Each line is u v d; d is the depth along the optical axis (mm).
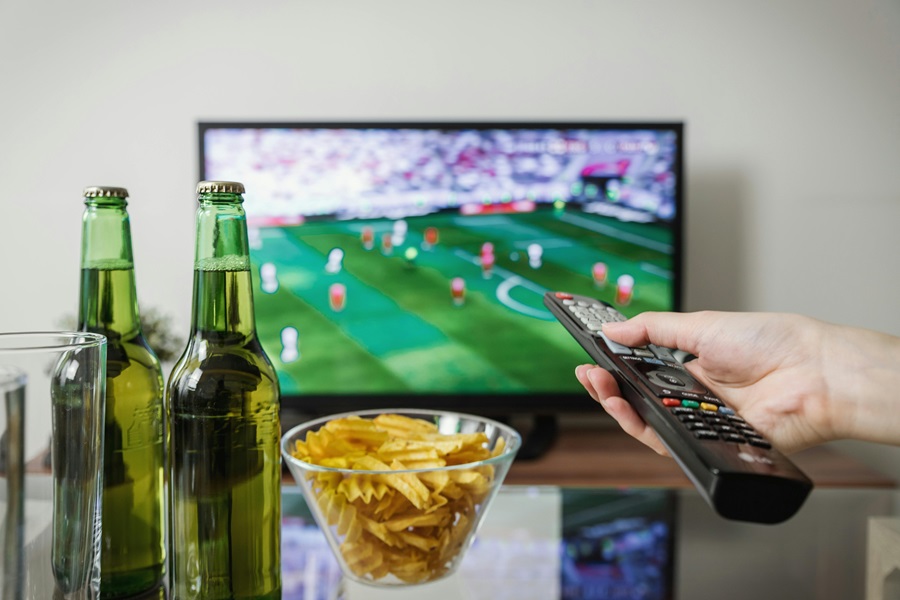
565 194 2141
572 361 2166
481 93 2295
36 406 443
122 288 593
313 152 2107
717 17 2307
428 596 651
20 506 435
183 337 2281
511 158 2127
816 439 793
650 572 722
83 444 472
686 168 2227
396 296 2145
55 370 453
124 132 2271
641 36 2301
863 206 2346
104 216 581
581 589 682
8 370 437
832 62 2324
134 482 595
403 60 2281
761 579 698
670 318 791
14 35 2250
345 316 2145
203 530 543
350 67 2279
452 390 2172
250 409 547
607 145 2129
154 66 2268
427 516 625
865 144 2336
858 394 754
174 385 548
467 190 2131
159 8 2260
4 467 429
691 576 709
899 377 746
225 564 545
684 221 2148
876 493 958
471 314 2158
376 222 2129
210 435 539
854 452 2336
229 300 550
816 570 714
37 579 444
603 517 885
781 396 781
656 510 915
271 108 2281
